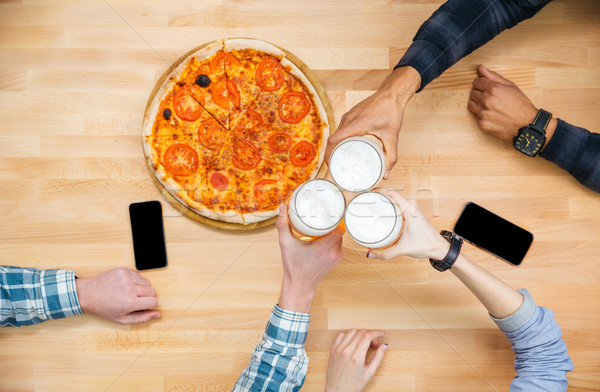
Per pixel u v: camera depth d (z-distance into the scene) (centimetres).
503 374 124
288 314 103
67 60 124
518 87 125
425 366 124
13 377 123
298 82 119
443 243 103
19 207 124
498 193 125
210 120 118
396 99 108
